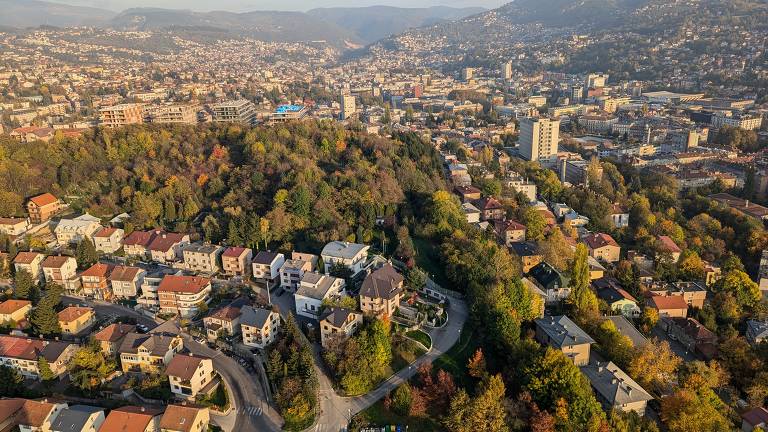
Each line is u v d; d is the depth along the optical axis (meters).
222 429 153.62
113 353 183.25
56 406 150.88
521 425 148.12
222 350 187.12
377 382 168.75
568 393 151.00
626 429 144.50
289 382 158.88
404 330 187.62
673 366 179.38
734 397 174.25
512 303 195.75
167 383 167.75
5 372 164.25
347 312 181.88
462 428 146.38
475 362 166.75
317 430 153.00
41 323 192.62
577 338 180.50
